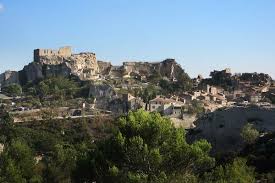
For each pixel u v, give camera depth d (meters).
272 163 114.94
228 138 164.62
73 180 74.62
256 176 102.31
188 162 68.25
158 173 67.56
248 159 120.75
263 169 115.00
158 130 70.19
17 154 110.75
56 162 117.06
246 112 165.50
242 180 78.12
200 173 78.31
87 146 146.50
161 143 70.31
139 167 67.88
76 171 73.94
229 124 167.12
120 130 72.56
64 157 118.06
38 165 119.62
